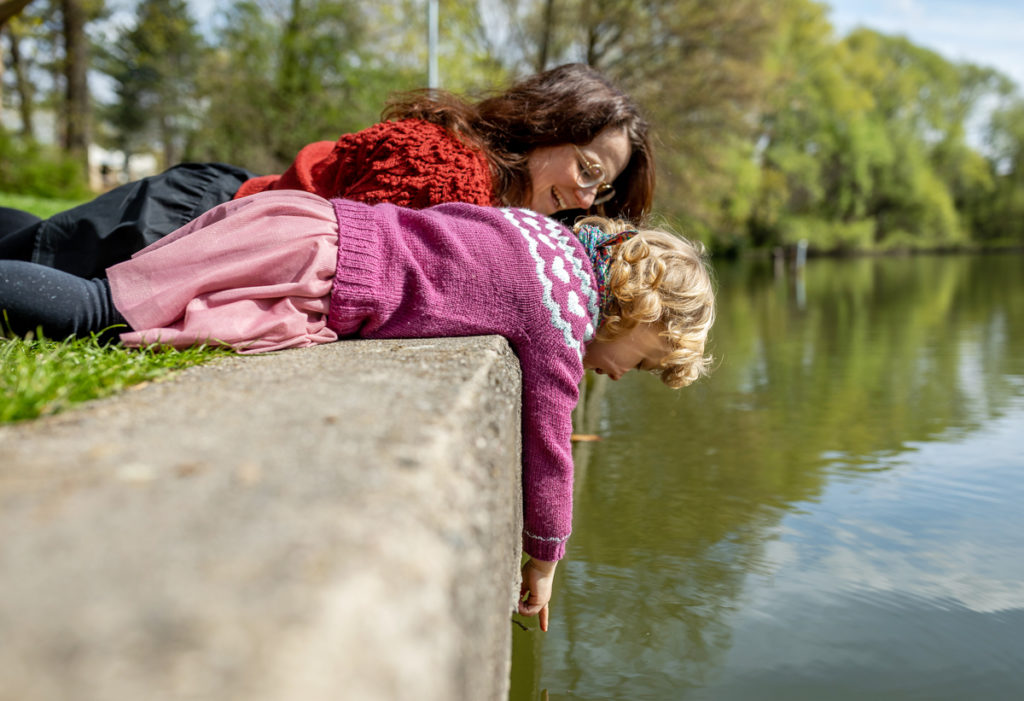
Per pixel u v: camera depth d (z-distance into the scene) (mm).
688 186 19062
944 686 1461
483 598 822
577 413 3766
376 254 1599
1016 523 2268
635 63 18594
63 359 1384
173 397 999
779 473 2770
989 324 7578
